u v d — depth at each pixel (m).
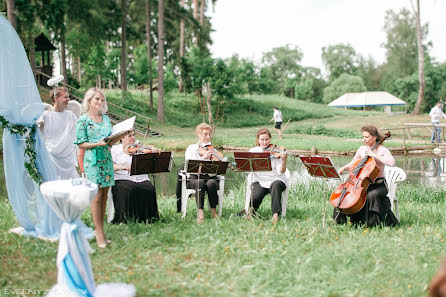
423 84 32.84
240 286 3.68
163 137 23.00
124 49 29.75
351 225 5.81
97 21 26.30
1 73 4.77
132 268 4.07
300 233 5.27
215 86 33.25
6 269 3.94
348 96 43.47
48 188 3.41
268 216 6.32
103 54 32.56
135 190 5.84
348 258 4.35
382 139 5.88
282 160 6.10
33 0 22.58
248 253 4.50
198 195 5.96
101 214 4.75
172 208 7.07
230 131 28.41
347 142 20.33
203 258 4.36
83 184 3.55
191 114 33.31
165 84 34.69
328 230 5.41
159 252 4.47
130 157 6.16
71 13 24.89
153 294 3.48
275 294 3.54
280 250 4.59
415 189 9.33
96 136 4.68
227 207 7.29
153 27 39.00
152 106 31.42
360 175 5.79
